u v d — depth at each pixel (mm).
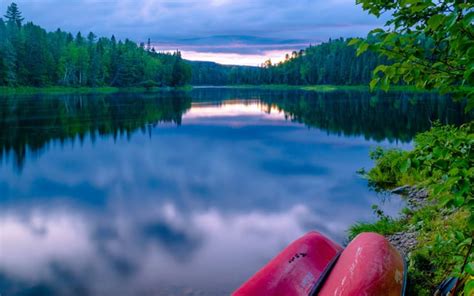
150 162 18578
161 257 7793
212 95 97562
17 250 8375
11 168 17375
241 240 8602
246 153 20609
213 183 14211
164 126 33500
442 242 3521
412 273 5184
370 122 34062
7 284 6848
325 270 4332
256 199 11930
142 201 12016
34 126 32062
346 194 12133
